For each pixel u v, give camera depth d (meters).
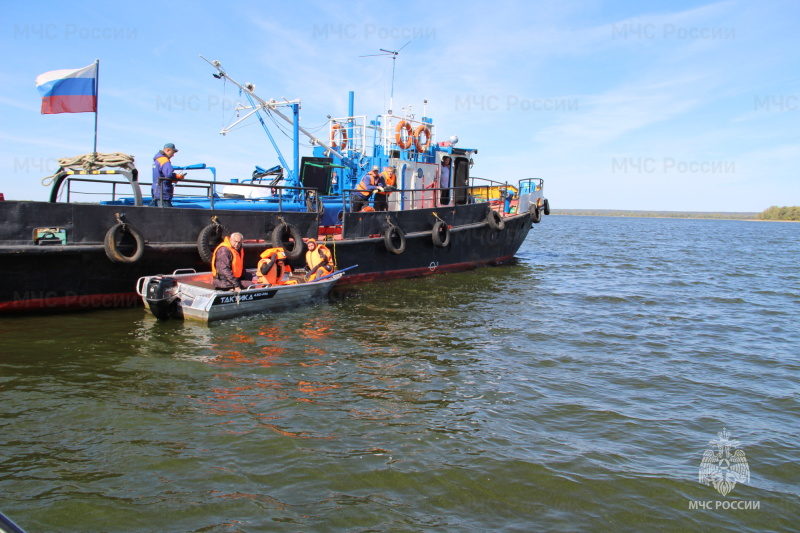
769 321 10.78
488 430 5.06
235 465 4.20
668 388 6.53
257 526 3.46
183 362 6.59
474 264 16.44
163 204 9.31
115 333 7.70
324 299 10.62
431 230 14.17
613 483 4.19
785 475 4.45
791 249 35.31
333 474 4.13
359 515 3.62
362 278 12.76
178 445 4.48
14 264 7.70
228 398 5.55
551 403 5.85
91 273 8.47
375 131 15.22
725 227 105.19
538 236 49.88
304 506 3.70
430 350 7.69
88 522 3.43
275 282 9.73
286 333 8.16
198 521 3.48
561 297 12.84
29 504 3.59
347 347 7.60
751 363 7.73
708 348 8.50
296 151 12.84
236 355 6.96
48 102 9.05
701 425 5.41
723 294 14.17
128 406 5.23
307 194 11.81
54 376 5.93
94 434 4.62
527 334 8.95
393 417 5.27
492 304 11.40
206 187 9.77
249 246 10.20
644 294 13.77
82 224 8.21
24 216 7.70
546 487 4.09
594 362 7.52
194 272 9.66
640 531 3.62
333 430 4.90
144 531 3.37
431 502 3.82
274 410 5.29
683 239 47.25
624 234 57.88
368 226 12.66
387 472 4.19
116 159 8.94
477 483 4.09
